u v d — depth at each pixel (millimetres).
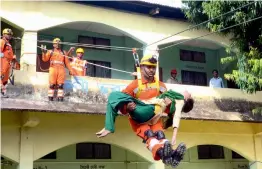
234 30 12688
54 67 10664
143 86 5199
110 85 11758
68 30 14766
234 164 17250
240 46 12602
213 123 13547
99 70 15117
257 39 12242
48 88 10844
